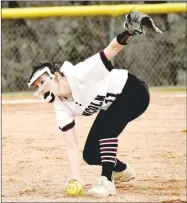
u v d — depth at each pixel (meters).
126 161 19.48
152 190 15.79
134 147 21.41
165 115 26.64
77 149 14.66
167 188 16.08
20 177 17.45
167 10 32.28
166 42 36.00
